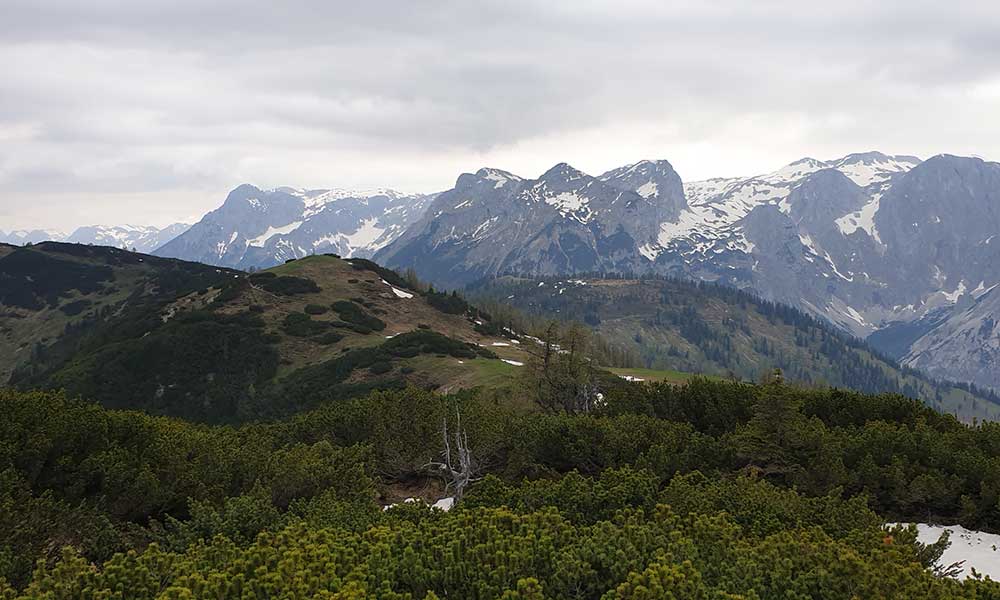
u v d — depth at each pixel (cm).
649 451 1648
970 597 694
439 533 814
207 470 1424
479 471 1944
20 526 927
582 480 1141
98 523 1048
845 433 1752
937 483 1427
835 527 1052
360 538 823
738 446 1669
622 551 726
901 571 720
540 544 755
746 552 799
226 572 697
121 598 668
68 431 1295
